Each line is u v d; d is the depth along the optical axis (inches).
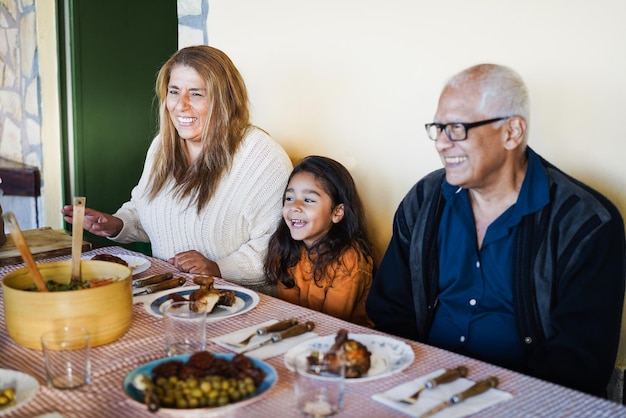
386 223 102.7
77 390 52.6
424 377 55.0
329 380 49.8
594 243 66.8
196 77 93.6
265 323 67.4
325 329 65.7
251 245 96.1
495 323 72.8
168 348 59.5
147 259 90.4
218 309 70.9
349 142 105.7
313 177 90.1
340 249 90.7
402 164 99.3
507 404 50.8
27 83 170.2
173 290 76.1
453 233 75.1
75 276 67.4
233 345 60.9
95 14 144.3
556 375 65.8
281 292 95.3
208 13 125.0
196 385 49.4
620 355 82.9
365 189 104.5
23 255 59.9
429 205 77.3
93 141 149.6
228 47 122.2
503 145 68.7
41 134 161.9
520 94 68.2
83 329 54.3
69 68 149.0
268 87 116.3
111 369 56.5
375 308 81.3
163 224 100.8
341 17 103.2
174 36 155.1
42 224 171.2
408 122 97.5
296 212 90.0
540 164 71.1
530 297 69.4
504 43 86.5
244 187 96.3
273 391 52.1
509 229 70.9
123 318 62.8
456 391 52.5
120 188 155.7
